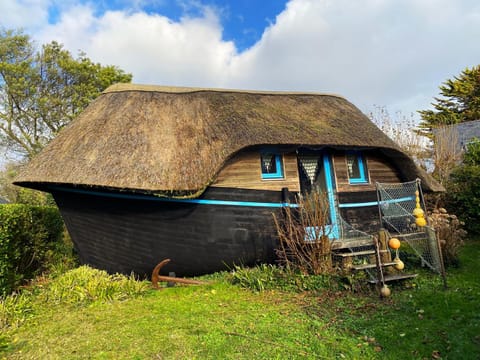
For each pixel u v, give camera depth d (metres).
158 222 6.78
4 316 4.80
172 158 6.51
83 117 7.86
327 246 6.31
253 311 4.94
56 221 8.69
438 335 3.92
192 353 3.65
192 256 6.87
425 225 7.01
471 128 17.45
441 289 5.52
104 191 6.64
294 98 9.98
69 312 5.16
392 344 3.77
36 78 20.38
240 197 7.07
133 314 4.95
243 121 7.49
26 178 6.53
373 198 8.80
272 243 7.23
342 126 8.48
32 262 7.41
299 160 8.22
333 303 5.18
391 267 6.41
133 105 7.87
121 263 7.23
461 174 10.55
